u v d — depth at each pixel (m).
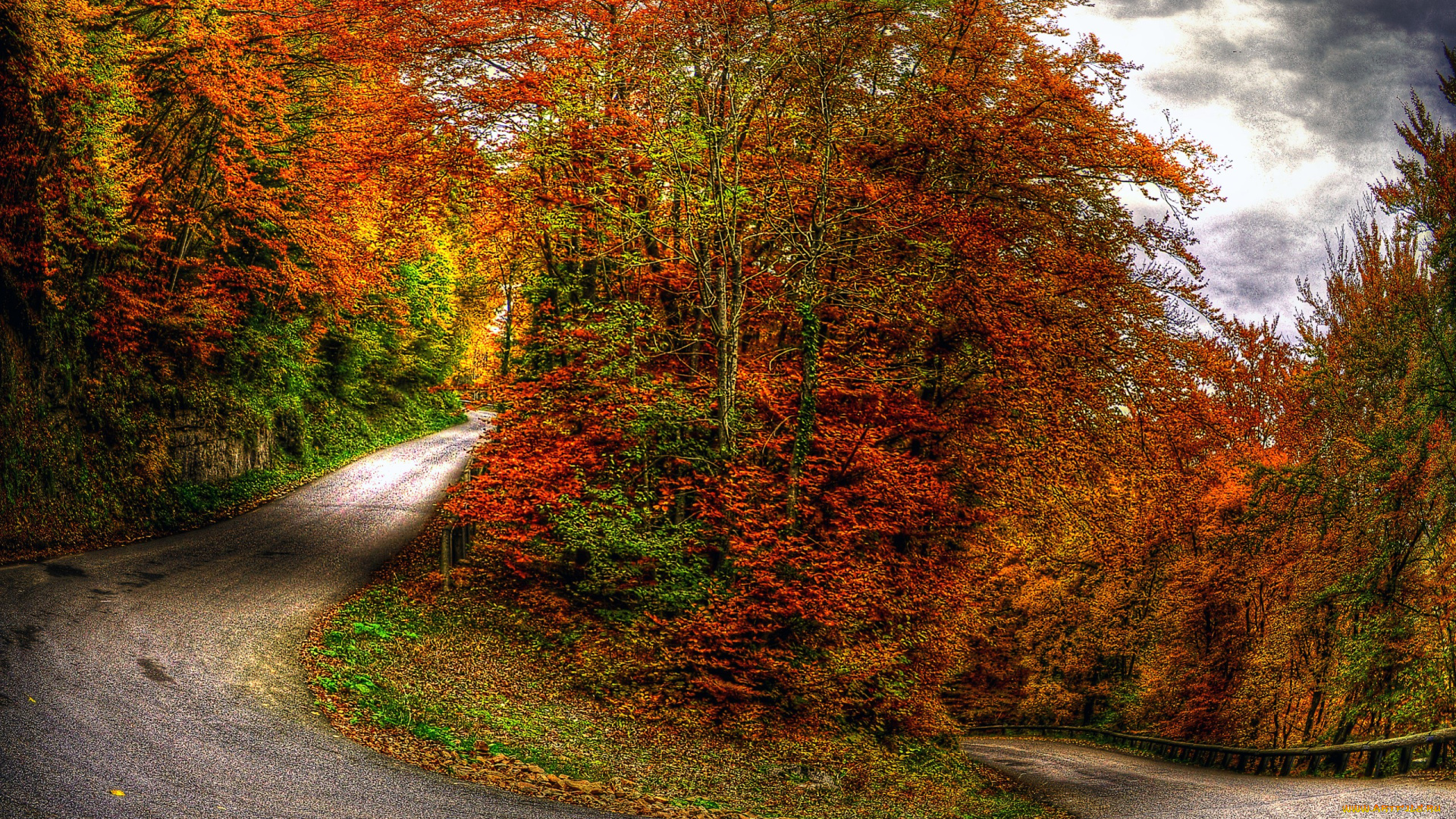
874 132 17.61
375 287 31.66
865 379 16.98
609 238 17.22
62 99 18.61
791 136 17.91
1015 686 34.19
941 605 18.11
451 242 25.70
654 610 16.12
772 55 16.70
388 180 20.42
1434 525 16.69
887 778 14.98
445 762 9.84
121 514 20.59
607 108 17.03
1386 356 18.09
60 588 14.66
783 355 17.67
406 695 12.16
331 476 32.12
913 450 18.69
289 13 21.16
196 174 25.78
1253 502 19.83
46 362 18.88
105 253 22.00
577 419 17.70
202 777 7.89
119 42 20.25
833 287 16.72
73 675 10.33
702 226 15.71
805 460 15.52
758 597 14.82
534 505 17.61
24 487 17.55
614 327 16.22
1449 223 15.77
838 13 16.78
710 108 16.12
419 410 50.12
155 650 11.88
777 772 13.73
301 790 7.94
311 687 11.44
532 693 14.16
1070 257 18.53
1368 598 17.19
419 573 19.30
